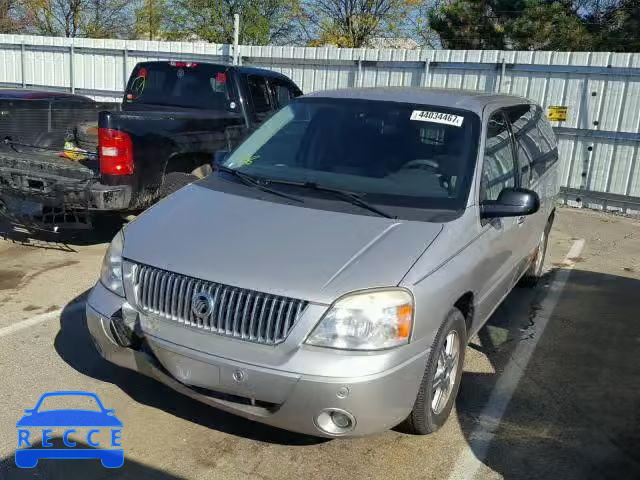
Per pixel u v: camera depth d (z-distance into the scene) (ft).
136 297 11.05
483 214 12.93
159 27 103.24
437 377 11.55
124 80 48.47
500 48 83.10
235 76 25.07
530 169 17.33
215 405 10.43
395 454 11.47
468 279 11.82
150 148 20.63
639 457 11.81
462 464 11.31
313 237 11.10
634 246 28.58
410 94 15.69
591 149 35.58
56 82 51.03
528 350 16.56
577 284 22.45
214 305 10.18
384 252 10.73
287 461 11.09
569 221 33.17
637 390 14.56
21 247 22.67
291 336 9.74
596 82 34.81
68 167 20.89
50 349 14.83
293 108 15.89
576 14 82.33
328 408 9.70
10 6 101.19
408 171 13.42
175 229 11.76
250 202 12.62
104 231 25.07
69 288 18.85
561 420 13.06
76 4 103.65
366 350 9.74
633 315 19.48
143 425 11.96
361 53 40.73
